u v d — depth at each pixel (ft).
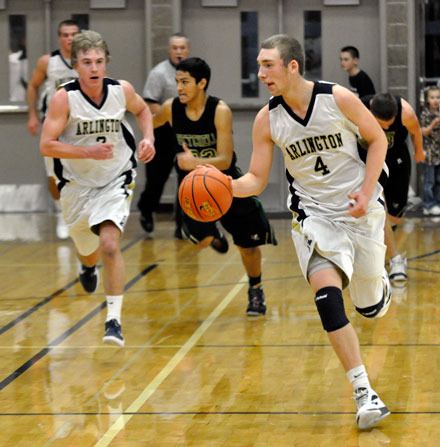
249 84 62.39
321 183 24.44
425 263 45.14
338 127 23.81
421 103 61.57
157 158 53.31
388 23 60.29
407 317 35.09
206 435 23.38
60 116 30.55
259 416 24.73
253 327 34.42
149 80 53.57
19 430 24.11
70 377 28.81
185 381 28.07
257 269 35.94
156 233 55.62
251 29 62.03
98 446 22.77
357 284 25.22
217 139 34.60
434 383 27.20
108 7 61.87
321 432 23.38
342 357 23.47
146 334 33.83
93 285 36.60
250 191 24.86
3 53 62.59
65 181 31.86
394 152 40.57
